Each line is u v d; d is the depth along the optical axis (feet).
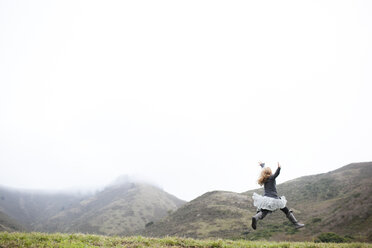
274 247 30.83
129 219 585.22
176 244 29.48
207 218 256.52
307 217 203.00
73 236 29.48
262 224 202.18
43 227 611.06
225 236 193.57
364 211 153.58
